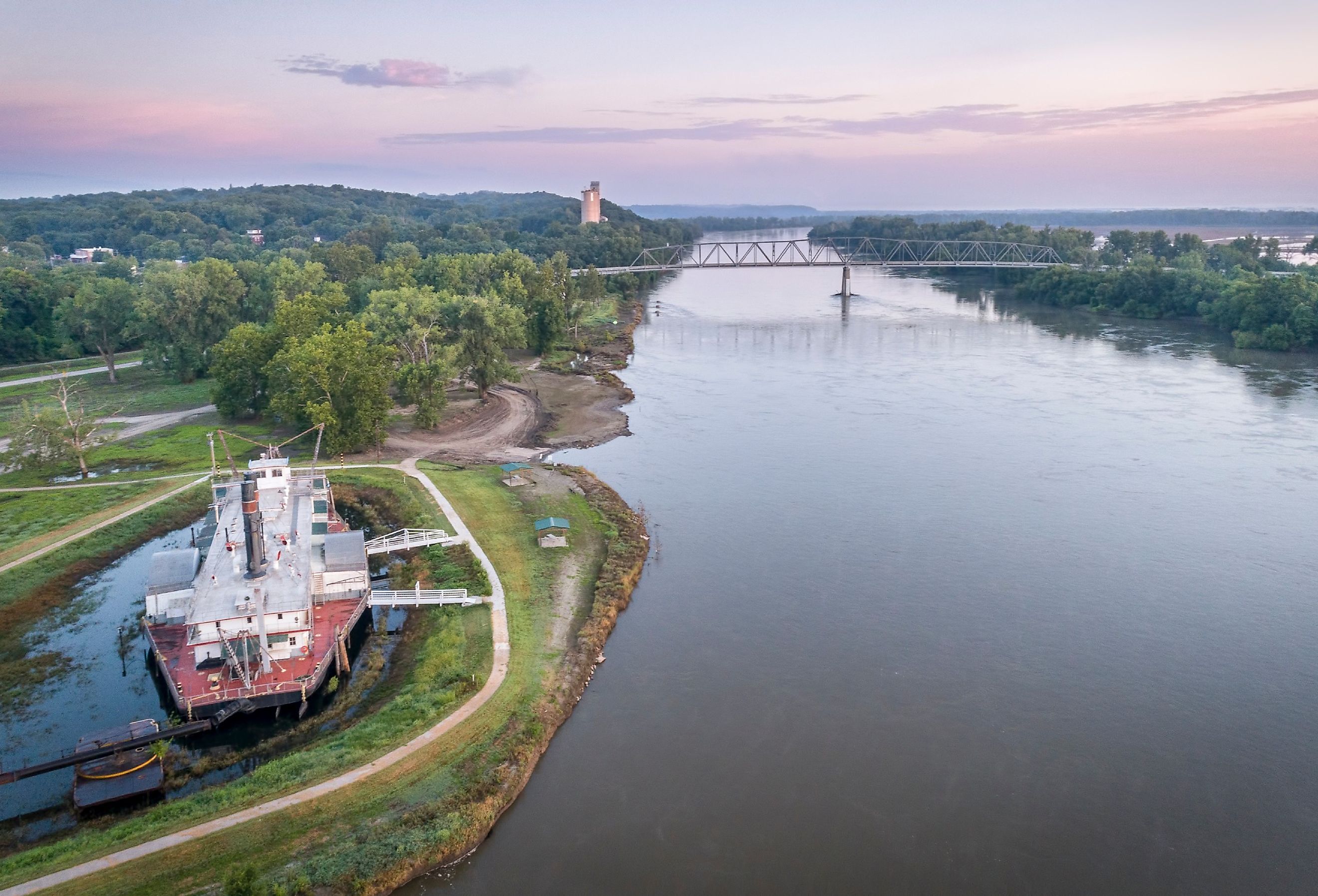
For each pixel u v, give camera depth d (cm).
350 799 4806
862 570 8019
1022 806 5059
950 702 6038
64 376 11394
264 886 4150
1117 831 4872
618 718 5831
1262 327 19038
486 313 13625
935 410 13600
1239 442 11762
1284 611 7250
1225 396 14312
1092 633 6925
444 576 7712
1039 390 14900
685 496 9919
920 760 5441
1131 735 5697
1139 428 12475
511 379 13975
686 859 4638
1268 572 7944
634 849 4709
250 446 11594
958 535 8781
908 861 4647
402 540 8306
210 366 14650
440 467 10725
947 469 10769
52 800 4972
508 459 11162
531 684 5962
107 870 4250
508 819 4922
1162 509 9425
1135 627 7006
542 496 9606
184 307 15138
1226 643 6781
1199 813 5012
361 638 6919
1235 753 5528
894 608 7319
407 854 4478
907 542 8625
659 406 14038
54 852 4369
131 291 15638
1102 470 10694
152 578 6844
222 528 7600
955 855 4694
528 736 5438
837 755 5484
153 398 14338
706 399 14512
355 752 5194
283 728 5719
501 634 6625
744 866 4600
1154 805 5072
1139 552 8362
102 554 8425
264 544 6844
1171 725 5797
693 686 6209
